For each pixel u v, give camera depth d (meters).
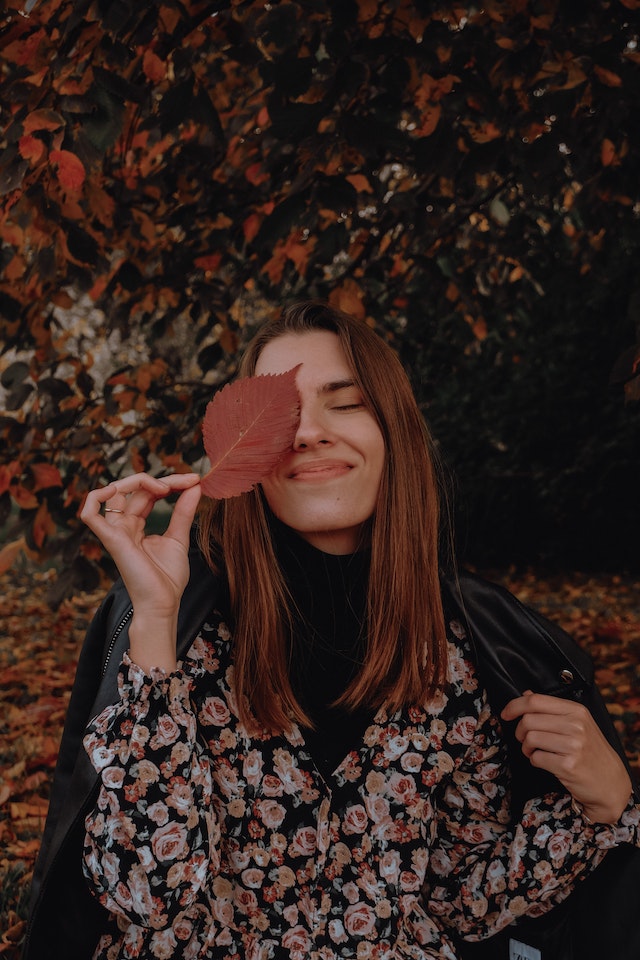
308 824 1.31
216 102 3.71
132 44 2.31
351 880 1.29
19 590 8.51
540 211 5.32
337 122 2.32
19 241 2.95
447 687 1.40
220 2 2.45
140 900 1.13
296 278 3.54
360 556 1.41
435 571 1.40
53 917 1.31
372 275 3.97
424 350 5.20
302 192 2.43
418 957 1.29
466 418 9.19
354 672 1.38
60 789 1.42
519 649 1.40
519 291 5.51
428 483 1.42
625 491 8.61
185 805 1.15
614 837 1.31
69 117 2.10
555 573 8.80
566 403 8.80
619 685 5.16
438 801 1.44
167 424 3.63
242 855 1.30
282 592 1.37
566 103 2.62
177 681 1.17
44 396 3.40
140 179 3.41
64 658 6.03
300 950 1.27
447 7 2.75
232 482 1.20
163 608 1.16
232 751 1.31
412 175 3.74
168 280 3.51
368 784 1.33
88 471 3.42
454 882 1.43
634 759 3.91
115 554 1.15
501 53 2.65
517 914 1.35
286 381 1.21
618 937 1.36
